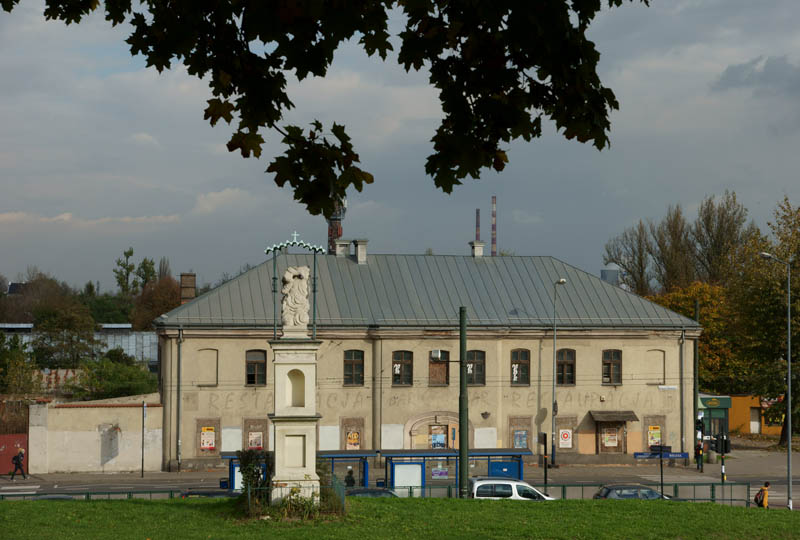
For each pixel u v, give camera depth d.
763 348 65.94
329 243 71.25
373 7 6.62
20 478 51.53
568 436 58.88
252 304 56.75
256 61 7.30
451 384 57.44
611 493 38.22
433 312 58.69
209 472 53.69
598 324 59.59
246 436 55.06
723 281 91.44
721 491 42.06
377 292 59.50
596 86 6.86
